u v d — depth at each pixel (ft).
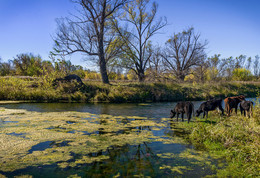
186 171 12.80
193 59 97.19
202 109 28.30
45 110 35.19
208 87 71.72
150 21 84.64
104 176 11.94
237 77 111.24
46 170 12.66
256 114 23.61
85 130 22.52
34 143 17.69
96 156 15.03
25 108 36.83
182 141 19.08
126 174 12.22
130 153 15.78
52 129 22.45
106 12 68.85
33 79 59.93
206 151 16.49
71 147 16.93
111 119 28.94
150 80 75.77
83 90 54.19
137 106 43.16
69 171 12.55
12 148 16.33
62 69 60.08
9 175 11.93
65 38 60.90
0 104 41.29
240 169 13.17
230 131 19.20
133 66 86.53
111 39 70.38
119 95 52.54
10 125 23.72
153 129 23.57
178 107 27.96
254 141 15.61
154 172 12.57
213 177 12.08
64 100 49.03
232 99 28.25
